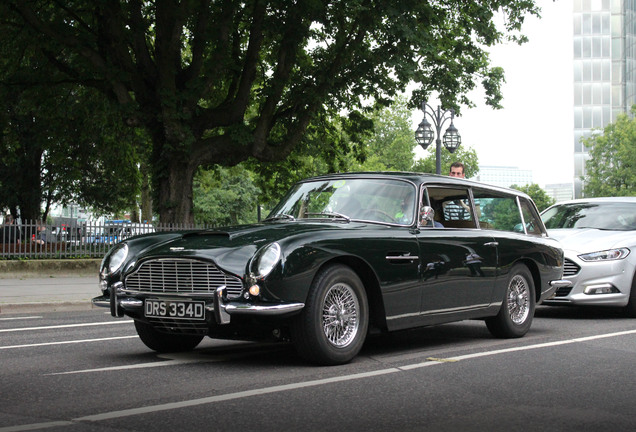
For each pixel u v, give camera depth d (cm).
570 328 871
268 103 2078
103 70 1911
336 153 2594
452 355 639
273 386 492
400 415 411
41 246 1892
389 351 664
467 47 2308
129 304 591
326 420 397
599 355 644
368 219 652
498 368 571
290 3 1958
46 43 2033
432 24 2108
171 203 1989
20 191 3114
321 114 2392
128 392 472
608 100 8881
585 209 1170
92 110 2484
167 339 654
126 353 659
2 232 1850
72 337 792
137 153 3144
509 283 752
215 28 1950
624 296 1009
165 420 395
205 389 482
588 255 1013
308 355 564
